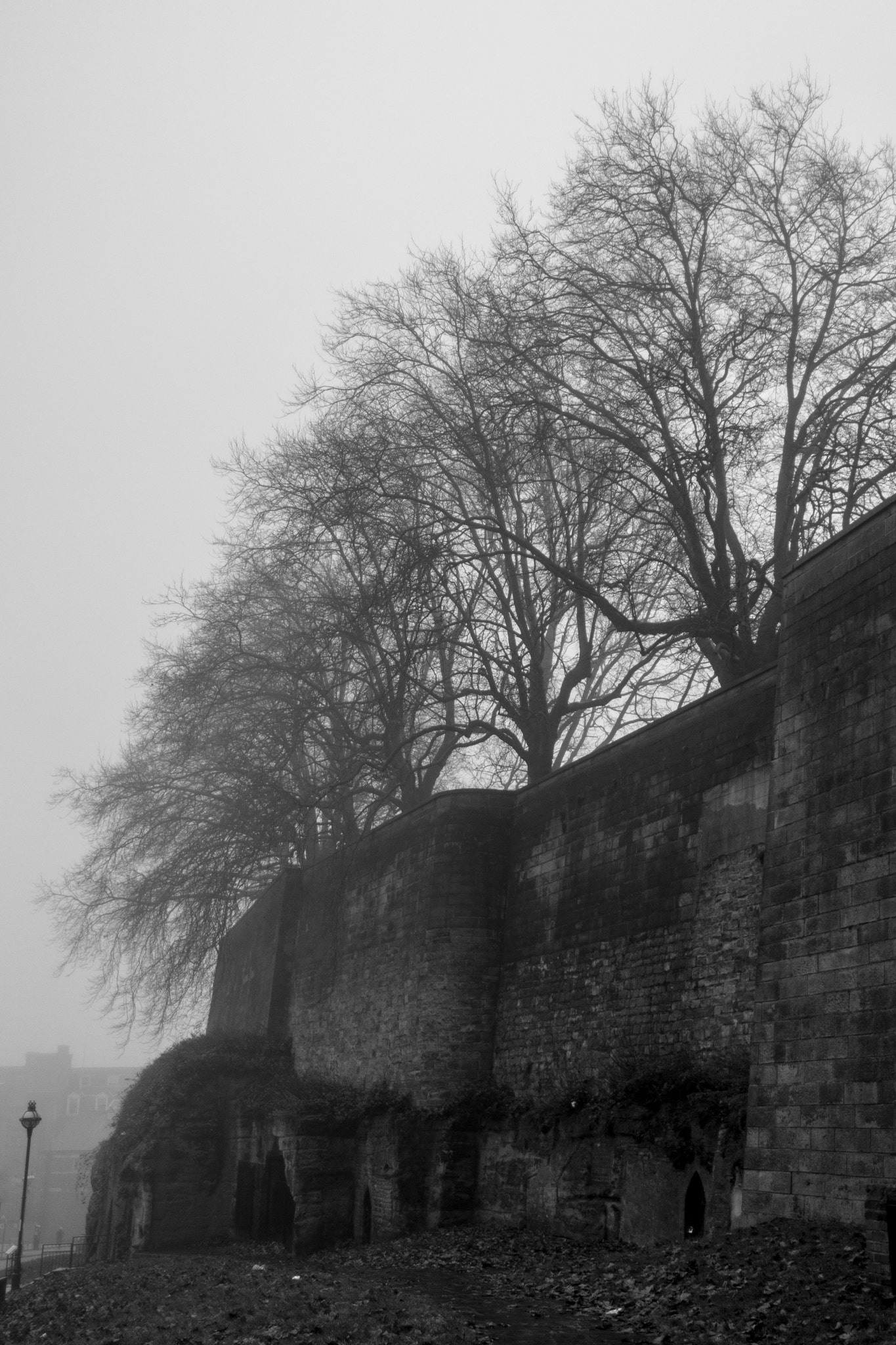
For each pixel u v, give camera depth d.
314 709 30.11
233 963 42.66
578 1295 14.50
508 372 26.23
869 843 13.95
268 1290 16.31
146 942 37.78
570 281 24.94
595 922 21.48
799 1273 12.07
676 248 25.11
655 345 24.70
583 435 26.48
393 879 27.91
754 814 17.78
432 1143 23.86
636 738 21.28
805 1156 14.07
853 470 22.45
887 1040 13.15
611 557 27.58
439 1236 22.16
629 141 25.09
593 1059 20.77
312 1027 31.62
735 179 24.36
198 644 34.84
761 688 18.16
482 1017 24.48
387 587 26.27
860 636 14.66
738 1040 17.30
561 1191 20.11
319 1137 26.31
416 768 31.64
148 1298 16.81
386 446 27.47
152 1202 29.27
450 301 28.05
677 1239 16.67
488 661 28.12
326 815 34.88
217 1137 30.16
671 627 24.03
